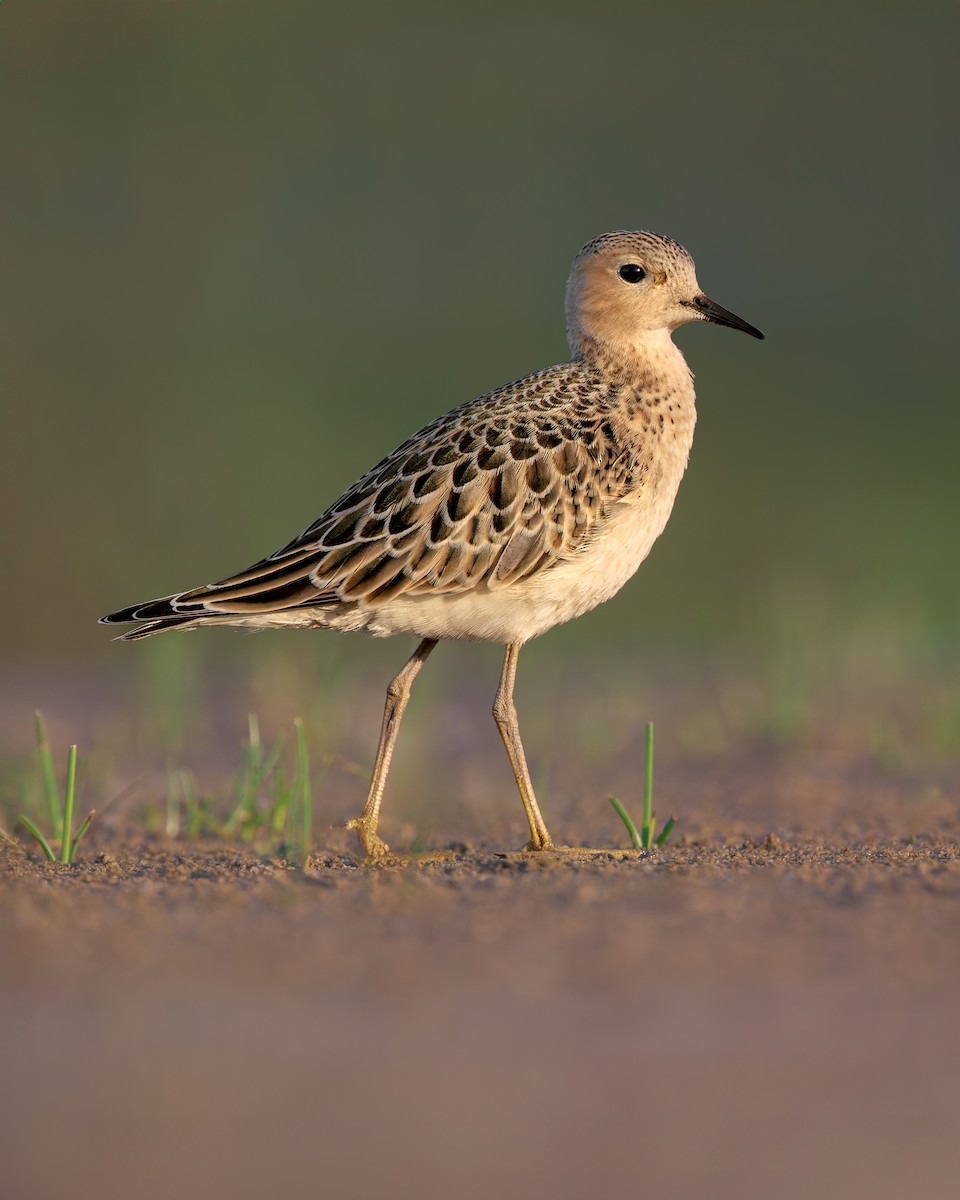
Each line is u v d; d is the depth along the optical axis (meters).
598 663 17.53
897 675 15.34
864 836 9.30
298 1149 4.85
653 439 9.22
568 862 7.91
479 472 8.73
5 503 22.58
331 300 30.27
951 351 29.41
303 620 8.73
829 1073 5.27
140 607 8.55
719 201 32.94
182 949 6.34
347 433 25.48
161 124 33.09
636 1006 5.75
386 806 10.86
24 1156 4.81
